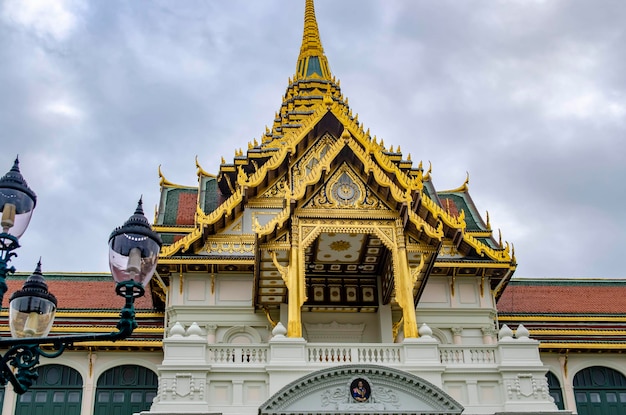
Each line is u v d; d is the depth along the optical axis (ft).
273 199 112.27
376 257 102.01
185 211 127.34
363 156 93.04
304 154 114.73
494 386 82.89
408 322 86.94
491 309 110.63
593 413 111.55
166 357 80.07
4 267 40.29
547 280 138.10
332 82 139.23
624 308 128.26
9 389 105.50
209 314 105.60
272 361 81.00
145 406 106.32
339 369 77.97
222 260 105.40
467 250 111.55
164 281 107.55
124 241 40.91
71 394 106.32
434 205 108.88
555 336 116.26
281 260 93.35
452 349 84.99
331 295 105.09
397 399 78.07
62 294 121.19
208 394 78.79
